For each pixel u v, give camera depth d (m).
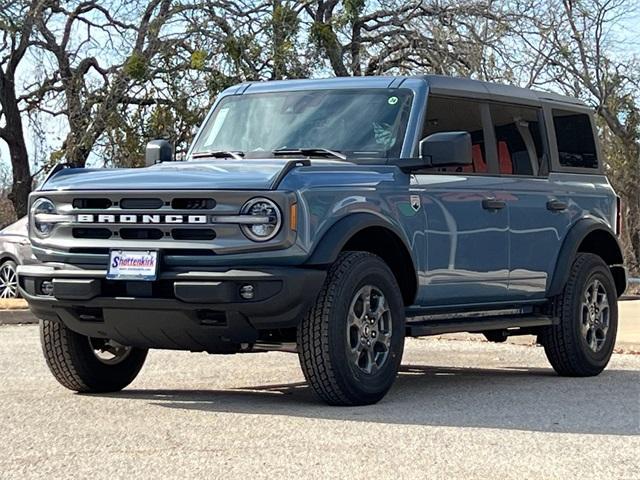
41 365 10.22
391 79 8.75
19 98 32.66
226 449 6.06
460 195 8.60
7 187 40.25
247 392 8.57
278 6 28.52
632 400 8.13
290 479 5.37
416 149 8.30
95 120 28.27
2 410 7.47
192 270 7.20
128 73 27.55
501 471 5.58
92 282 7.42
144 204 7.38
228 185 7.21
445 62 29.98
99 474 5.48
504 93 9.44
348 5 28.31
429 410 7.49
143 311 7.35
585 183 10.16
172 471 5.54
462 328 8.62
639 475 5.55
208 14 28.95
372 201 7.75
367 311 7.62
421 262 8.20
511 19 30.39
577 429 6.79
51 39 31.34
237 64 28.14
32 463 5.74
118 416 7.20
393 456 5.89
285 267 7.17
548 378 9.76
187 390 8.72
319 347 7.36
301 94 8.92
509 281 9.12
